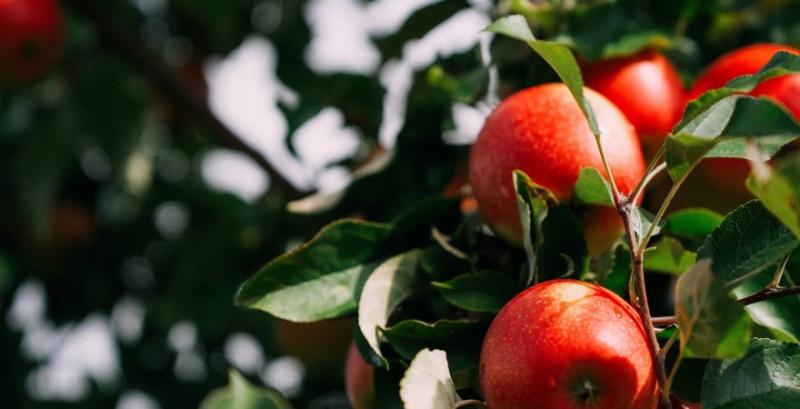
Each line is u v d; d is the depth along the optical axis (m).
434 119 1.25
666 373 1.01
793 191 0.90
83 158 1.82
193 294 1.59
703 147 0.95
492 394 0.98
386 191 1.24
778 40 1.33
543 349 0.97
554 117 1.09
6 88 1.58
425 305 1.12
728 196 1.19
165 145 1.83
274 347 1.72
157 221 1.84
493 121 1.11
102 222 1.82
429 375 0.98
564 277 1.06
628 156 1.09
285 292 1.10
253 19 1.77
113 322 1.81
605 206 1.08
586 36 1.19
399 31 1.35
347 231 1.12
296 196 1.50
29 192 1.64
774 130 0.93
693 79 1.28
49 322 1.80
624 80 1.18
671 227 1.13
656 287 1.19
